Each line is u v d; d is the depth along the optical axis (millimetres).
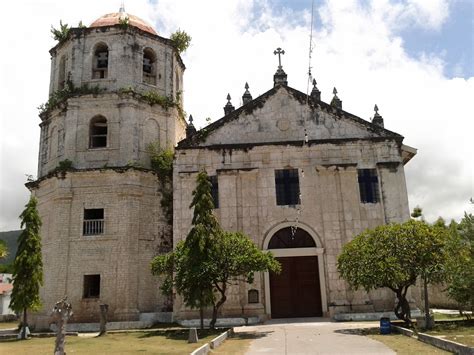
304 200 25594
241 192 25812
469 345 13273
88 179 26516
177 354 14031
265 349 14523
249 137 26828
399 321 21188
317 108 27062
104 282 24969
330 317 23766
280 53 28438
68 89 28062
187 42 31391
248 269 19719
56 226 25906
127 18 29125
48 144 29219
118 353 14547
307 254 24906
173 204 25828
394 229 19203
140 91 28438
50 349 16406
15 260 22484
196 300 19906
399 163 25859
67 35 29406
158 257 21453
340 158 26078
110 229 25781
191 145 26734
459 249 18984
